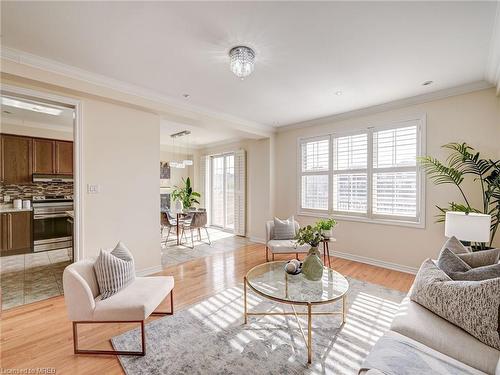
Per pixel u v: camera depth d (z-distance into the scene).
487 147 2.90
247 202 5.89
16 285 3.04
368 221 3.89
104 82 2.77
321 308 2.48
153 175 3.46
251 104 3.68
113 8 1.69
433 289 1.59
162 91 3.19
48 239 4.73
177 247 4.92
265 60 2.40
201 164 7.55
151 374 1.63
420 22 1.84
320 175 4.55
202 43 2.12
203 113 3.85
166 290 2.18
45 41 2.09
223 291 2.90
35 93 2.51
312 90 3.15
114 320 1.79
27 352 1.84
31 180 4.61
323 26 1.90
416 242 3.44
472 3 1.65
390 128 3.68
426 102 3.33
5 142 4.37
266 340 1.98
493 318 1.29
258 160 5.43
